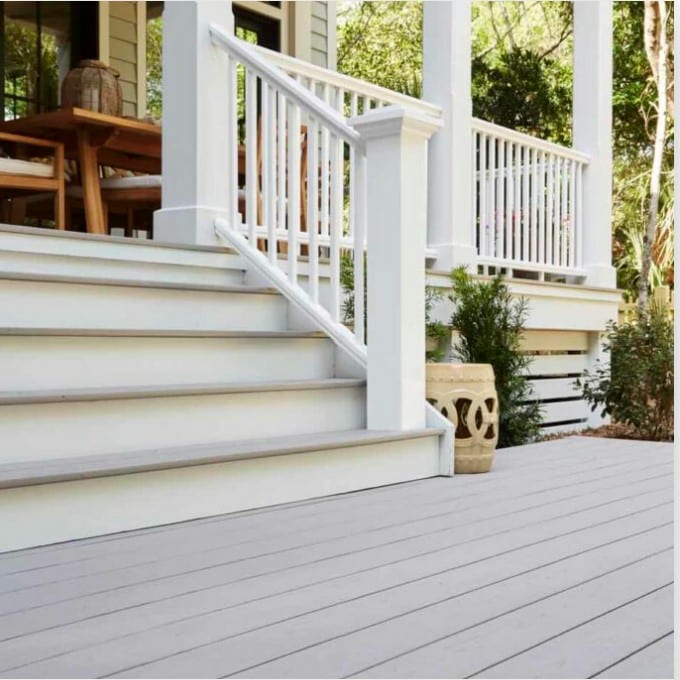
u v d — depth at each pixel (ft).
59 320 10.02
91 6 22.89
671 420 18.07
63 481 7.05
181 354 10.18
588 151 20.43
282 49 25.35
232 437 9.58
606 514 8.65
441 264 16.42
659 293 24.21
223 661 4.55
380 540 7.39
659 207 43.01
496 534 7.72
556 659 4.68
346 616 5.36
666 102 40.40
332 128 11.59
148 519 7.77
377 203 10.84
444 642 4.92
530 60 41.63
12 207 17.29
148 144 16.10
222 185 13.00
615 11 44.70
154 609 5.42
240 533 7.58
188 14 12.69
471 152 16.89
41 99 22.25
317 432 10.50
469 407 11.16
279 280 12.28
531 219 18.81
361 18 53.42
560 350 19.92
